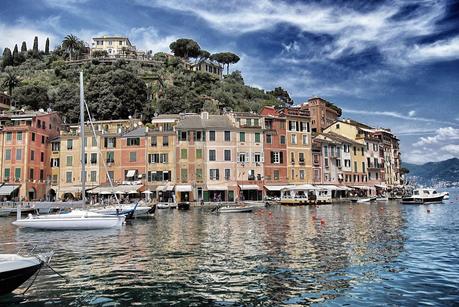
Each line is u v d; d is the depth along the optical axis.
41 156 78.75
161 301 14.99
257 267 20.14
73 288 16.64
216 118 83.81
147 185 77.31
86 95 119.81
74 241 29.88
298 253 23.84
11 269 15.05
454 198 117.00
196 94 137.88
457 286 16.64
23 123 76.88
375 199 91.94
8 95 115.50
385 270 19.38
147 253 24.42
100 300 15.13
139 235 32.94
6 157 74.31
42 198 77.81
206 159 78.56
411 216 49.25
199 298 15.31
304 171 87.44
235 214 54.62
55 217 36.81
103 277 18.41
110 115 118.19
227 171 79.25
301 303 14.70
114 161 78.69
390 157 122.75
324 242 27.97
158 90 137.25
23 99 118.31
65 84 132.00
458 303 14.53
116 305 14.59
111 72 126.12
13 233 35.16
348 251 24.39
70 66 153.12
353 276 18.30
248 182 80.44
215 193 78.25
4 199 70.38
